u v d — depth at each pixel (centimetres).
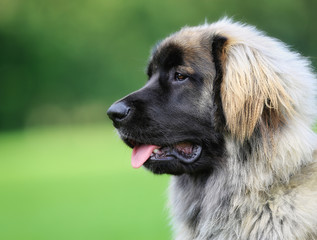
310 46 4528
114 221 1250
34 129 4522
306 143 573
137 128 640
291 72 599
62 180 1991
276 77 584
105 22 4688
